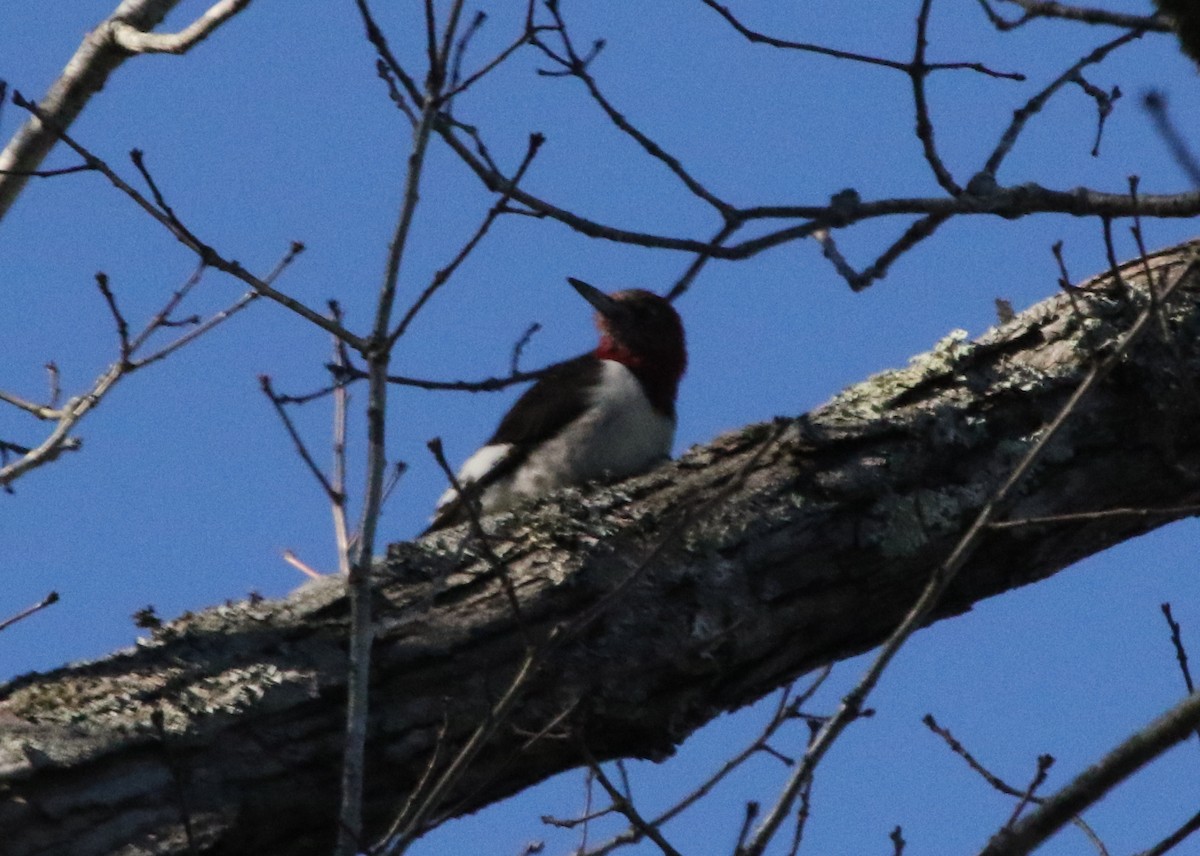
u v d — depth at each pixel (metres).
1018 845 7.56
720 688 9.70
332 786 8.87
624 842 8.80
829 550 9.79
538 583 9.50
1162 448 10.16
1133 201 8.57
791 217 8.59
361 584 7.45
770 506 9.86
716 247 8.30
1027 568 10.15
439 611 9.37
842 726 7.41
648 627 9.45
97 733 8.67
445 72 7.96
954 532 9.88
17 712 8.82
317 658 9.09
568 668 9.29
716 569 9.63
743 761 8.05
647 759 9.60
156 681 8.97
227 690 8.93
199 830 8.54
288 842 8.84
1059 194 9.39
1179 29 9.95
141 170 8.56
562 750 9.33
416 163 7.85
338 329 7.87
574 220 8.14
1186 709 7.43
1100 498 10.15
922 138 9.07
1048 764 8.39
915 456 10.03
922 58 9.05
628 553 9.66
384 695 9.09
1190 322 10.33
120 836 8.43
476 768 9.12
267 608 9.38
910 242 9.05
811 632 9.83
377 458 7.63
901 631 7.52
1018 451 10.11
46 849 8.31
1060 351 10.38
